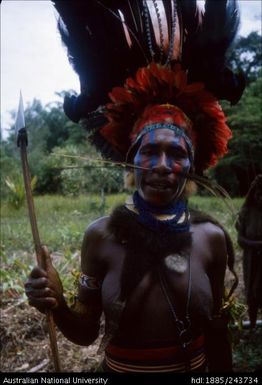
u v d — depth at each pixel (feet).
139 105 6.64
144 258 5.93
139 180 6.23
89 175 49.57
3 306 16.60
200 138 6.93
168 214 6.22
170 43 6.64
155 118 6.35
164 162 6.11
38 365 13.67
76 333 6.27
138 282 5.85
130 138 6.80
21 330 15.05
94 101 7.22
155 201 6.12
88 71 7.06
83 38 6.88
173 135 6.24
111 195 48.67
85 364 13.62
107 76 7.02
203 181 6.42
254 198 14.94
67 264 20.15
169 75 6.37
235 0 6.61
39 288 5.42
